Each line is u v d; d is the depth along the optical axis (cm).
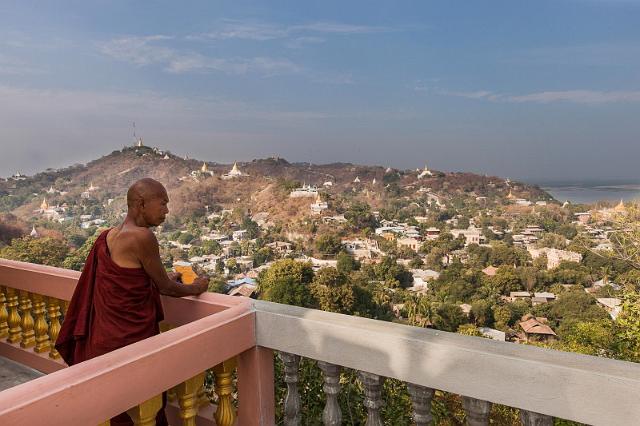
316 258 8812
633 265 1141
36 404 116
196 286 198
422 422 158
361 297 5444
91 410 129
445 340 148
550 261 7212
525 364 131
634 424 117
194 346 160
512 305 5644
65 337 188
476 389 139
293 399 190
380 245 9606
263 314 184
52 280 263
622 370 122
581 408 124
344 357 165
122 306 174
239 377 193
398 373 154
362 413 272
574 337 1356
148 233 174
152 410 155
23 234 6041
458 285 6444
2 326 317
